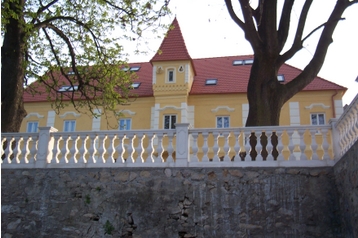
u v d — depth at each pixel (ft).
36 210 31.58
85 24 50.55
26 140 33.83
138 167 31.04
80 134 32.96
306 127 29.99
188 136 31.19
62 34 49.65
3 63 41.93
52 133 33.47
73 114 82.74
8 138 33.99
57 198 31.53
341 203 27.07
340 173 26.89
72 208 31.09
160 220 29.55
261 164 29.37
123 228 29.94
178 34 82.53
